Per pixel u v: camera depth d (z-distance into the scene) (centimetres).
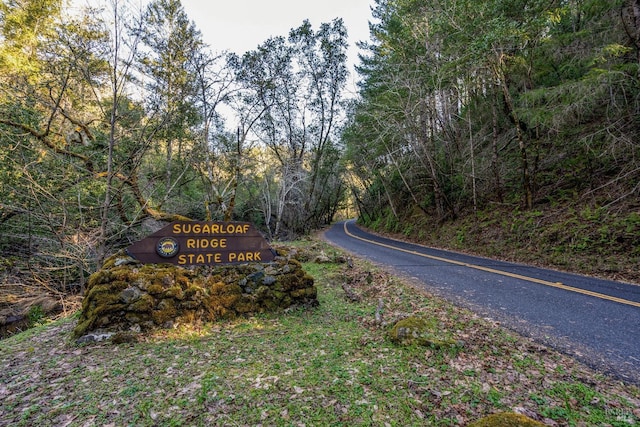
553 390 301
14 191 908
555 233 976
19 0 929
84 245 916
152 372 356
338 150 2769
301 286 614
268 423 261
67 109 1010
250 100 1703
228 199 1909
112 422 265
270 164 2352
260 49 1634
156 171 1462
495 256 1102
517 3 958
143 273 509
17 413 282
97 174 920
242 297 561
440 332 444
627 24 1028
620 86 987
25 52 962
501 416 237
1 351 437
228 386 319
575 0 1124
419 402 288
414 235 1864
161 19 1084
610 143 1007
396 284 752
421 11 1347
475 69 1177
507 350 388
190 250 564
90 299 477
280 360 385
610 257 796
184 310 510
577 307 537
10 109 877
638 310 510
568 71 1184
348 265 1008
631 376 327
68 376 349
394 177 2211
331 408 281
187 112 1180
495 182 1391
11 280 1006
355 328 502
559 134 1248
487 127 1540
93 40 866
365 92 2194
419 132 1625
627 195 909
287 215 2716
